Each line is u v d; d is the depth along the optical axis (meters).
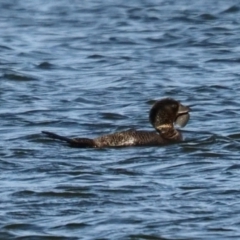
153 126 45.97
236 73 67.19
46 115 53.78
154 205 36.66
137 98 58.97
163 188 38.66
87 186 38.84
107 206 36.66
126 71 68.31
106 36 84.06
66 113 54.41
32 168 41.56
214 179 39.88
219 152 43.88
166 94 59.94
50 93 60.66
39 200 37.44
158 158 42.84
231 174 40.53
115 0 105.44
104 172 40.88
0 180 40.03
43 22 92.12
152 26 89.00
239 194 37.72
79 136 48.69
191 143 45.34
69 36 84.38
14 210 36.34
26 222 35.09
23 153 44.00
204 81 64.31
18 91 61.34
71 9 99.94
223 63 71.25
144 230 34.12
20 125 51.12
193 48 78.31
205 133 48.25
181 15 94.38
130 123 51.56
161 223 34.75
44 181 39.72
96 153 43.62
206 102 57.31
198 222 34.81
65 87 62.75
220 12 96.12
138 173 40.84
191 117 52.59
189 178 40.00
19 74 66.12
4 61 72.06
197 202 36.88
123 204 36.78
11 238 33.72
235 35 83.75
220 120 51.84
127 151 43.88
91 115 53.84
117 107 56.19
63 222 35.06
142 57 74.19
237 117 52.69
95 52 76.62
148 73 67.38
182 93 60.12
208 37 82.75
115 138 44.72
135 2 104.00
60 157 43.16
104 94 60.28
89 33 85.69
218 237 33.41
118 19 93.19
